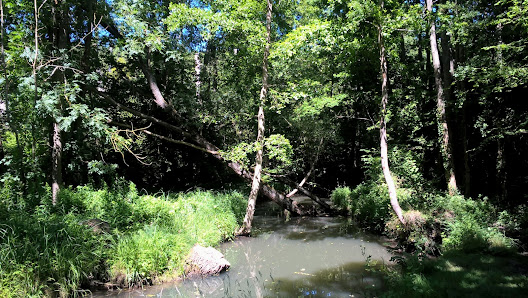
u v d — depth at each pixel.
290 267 7.00
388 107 12.68
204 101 15.59
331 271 6.65
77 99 11.22
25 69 7.89
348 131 18.03
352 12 8.44
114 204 8.09
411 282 4.59
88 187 9.56
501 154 10.70
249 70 12.02
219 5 9.99
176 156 16.88
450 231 7.31
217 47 13.86
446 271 4.99
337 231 10.49
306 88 11.31
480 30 11.04
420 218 7.72
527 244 6.49
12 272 4.71
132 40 9.95
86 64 10.99
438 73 10.96
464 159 11.67
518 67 8.59
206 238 7.89
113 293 5.58
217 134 16.64
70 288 5.35
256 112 14.63
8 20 8.57
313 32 9.43
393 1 8.71
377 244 8.73
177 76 15.77
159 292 5.66
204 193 11.84
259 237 9.71
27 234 5.58
